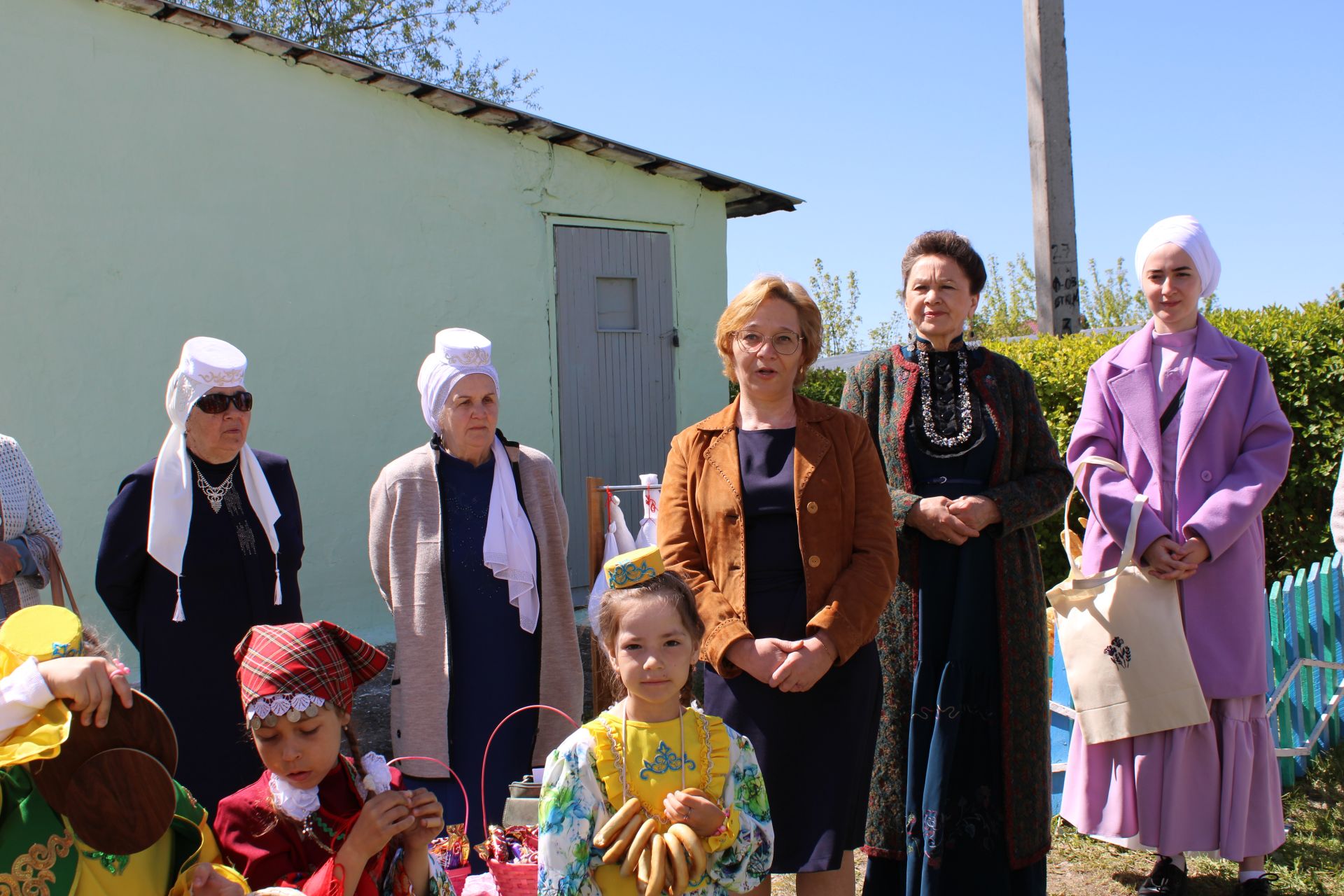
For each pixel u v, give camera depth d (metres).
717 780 2.60
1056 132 8.96
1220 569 3.79
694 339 9.20
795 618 3.06
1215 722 3.80
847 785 2.95
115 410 6.71
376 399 7.74
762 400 3.20
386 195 7.75
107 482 6.68
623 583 2.63
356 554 7.65
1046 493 3.38
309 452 7.45
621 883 2.54
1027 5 9.01
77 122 6.56
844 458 3.14
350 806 2.48
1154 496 3.87
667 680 2.58
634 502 8.87
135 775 1.95
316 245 7.47
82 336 6.58
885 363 3.62
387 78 7.52
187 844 2.20
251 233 7.21
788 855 2.93
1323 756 5.03
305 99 7.42
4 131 6.30
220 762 3.35
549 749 3.71
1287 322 6.71
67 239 6.53
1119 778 3.85
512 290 8.29
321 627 2.44
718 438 3.23
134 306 6.77
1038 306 9.12
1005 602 3.33
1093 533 4.01
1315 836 4.32
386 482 3.72
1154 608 3.75
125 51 6.73
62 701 1.91
